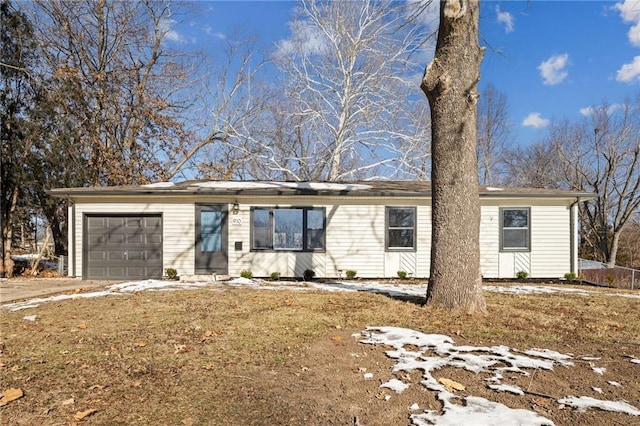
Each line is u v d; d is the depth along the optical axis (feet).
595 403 10.57
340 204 43.91
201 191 41.91
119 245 42.27
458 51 21.35
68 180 57.36
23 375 12.89
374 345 15.40
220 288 31.73
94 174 60.95
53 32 61.93
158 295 27.50
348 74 71.87
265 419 10.07
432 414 10.03
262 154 79.41
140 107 69.00
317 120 74.08
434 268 22.13
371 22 68.64
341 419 10.01
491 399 10.85
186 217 42.68
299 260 43.39
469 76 21.39
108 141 66.59
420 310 21.50
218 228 43.09
